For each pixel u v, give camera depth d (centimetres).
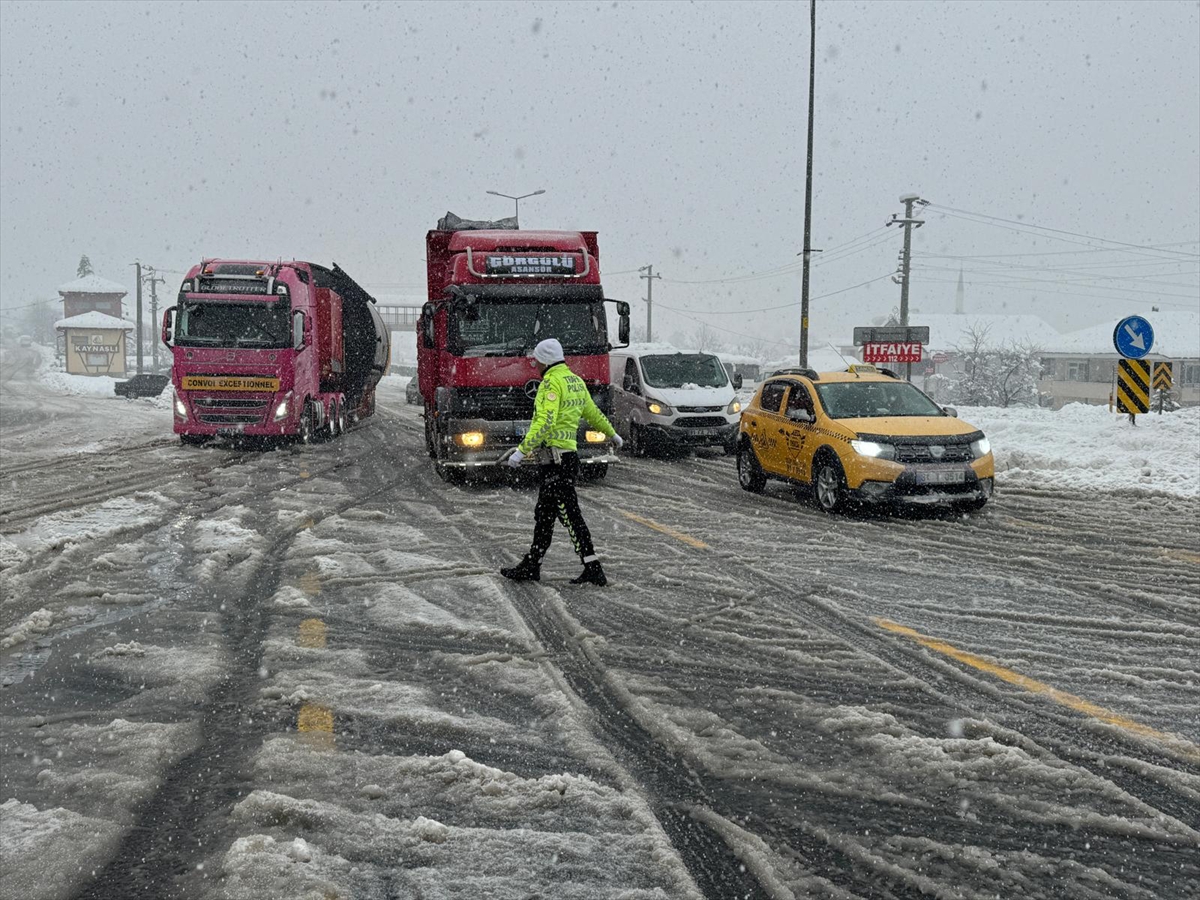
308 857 307
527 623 607
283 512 1068
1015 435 1727
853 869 311
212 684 484
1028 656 541
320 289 2153
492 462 1302
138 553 826
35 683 487
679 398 1752
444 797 356
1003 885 301
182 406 1883
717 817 345
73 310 11094
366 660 526
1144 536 934
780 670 514
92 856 311
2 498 1187
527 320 1327
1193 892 297
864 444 1043
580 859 311
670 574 753
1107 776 382
